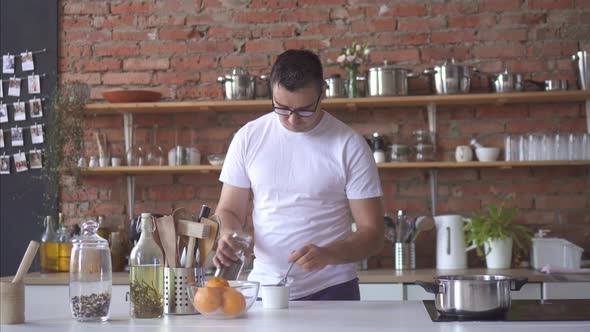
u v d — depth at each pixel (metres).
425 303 1.98
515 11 4.02
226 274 2.01
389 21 4.08
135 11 4.24
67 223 4.16
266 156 2.39
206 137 4.17
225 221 2.37
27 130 4.22
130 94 3.93
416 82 4.04
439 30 4.06
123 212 4.16
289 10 4.14
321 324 1.62
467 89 3.78
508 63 4.01
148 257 1.77
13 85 4.25
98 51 4.24
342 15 4.11
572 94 3.72
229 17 4.18
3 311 1.67
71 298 1.70
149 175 4.17
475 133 4.00
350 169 2.37
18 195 4.18
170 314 1.82
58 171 4.01
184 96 4.18
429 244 3.96
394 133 4.04
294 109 2.20
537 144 3.77
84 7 4.25
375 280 3.42
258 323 1.65
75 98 3.98
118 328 1.59
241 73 3.88
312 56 2.24
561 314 1.73
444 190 4.01
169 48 4.21
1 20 4.26
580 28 3.99
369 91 3.84
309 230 2.37
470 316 1.68
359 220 2.37
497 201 3.98
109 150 4.19
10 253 4.16
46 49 4.25
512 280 1.73
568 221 3.94
